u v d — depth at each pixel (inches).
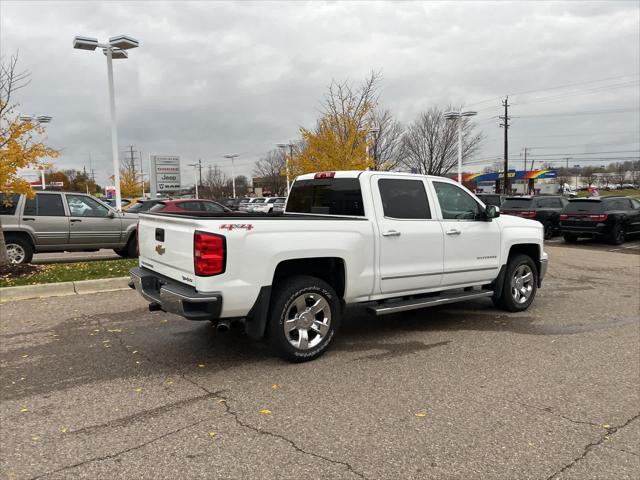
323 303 194.1
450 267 235.1
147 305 282.8
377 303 222.2
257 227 174.1
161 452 123.1
